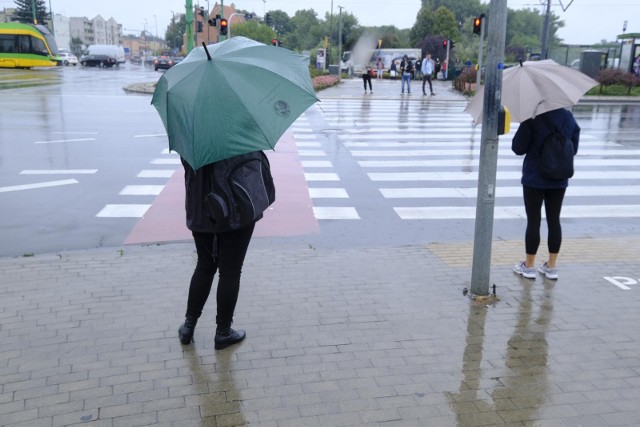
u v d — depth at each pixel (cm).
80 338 452
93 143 1503
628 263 636
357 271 604
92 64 7200
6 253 686
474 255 532
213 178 389
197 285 435
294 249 680
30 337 454
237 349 438
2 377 397
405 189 1056
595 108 2747
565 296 543
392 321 487
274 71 387
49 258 640
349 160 1333
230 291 423
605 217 891
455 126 1977
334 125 1980
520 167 1280
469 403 371
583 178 1169
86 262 627
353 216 873
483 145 509
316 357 427
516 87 526
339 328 473
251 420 351
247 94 370
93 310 503
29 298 528
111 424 346
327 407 365
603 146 1578
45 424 346
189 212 406
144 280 573
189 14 2994
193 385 388
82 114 2134
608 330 475
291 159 1332
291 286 560
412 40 9081
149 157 1318
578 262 639
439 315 499
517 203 970
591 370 413
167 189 1010
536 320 492
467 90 3328
